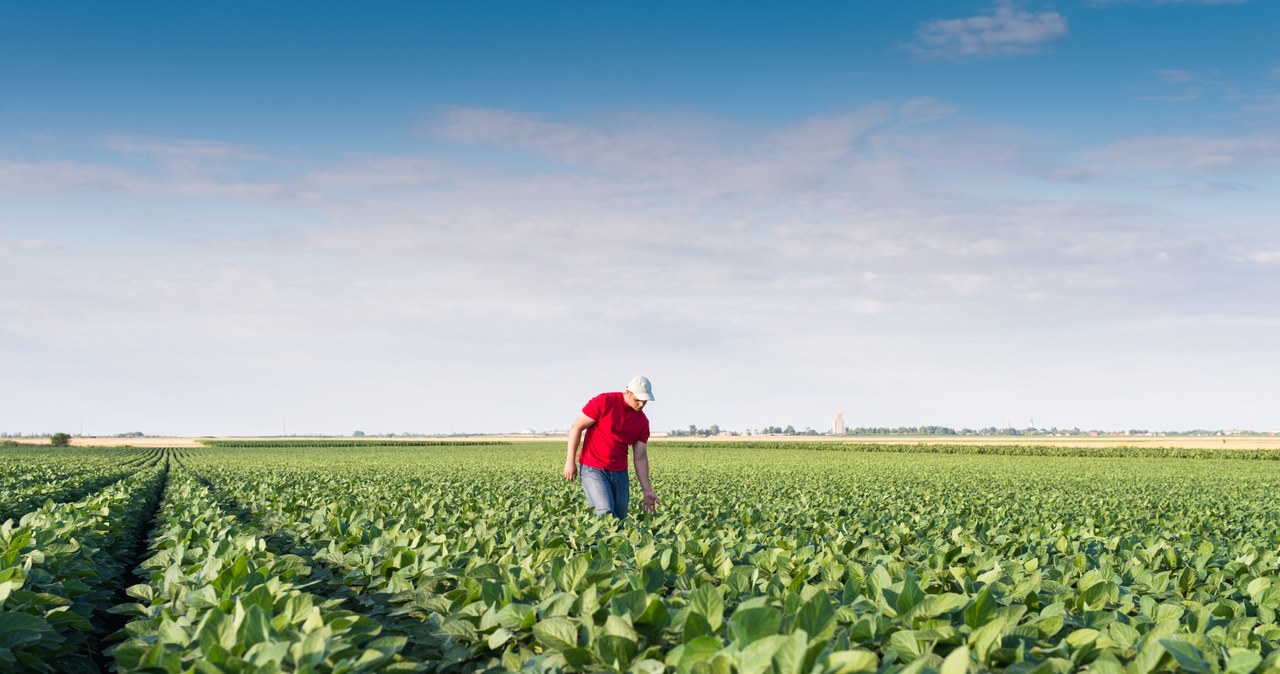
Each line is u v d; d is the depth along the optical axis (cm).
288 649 438
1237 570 791
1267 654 498
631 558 769
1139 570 734
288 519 1298
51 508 1278
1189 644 423
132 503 1577
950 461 6022
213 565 694
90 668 662
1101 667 426
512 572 664
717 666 385
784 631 446
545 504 1564
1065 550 945
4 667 523
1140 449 7319
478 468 4197
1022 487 2900
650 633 497
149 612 642
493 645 512
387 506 1542
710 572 732
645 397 1242
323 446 11294
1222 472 4488
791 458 6562
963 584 643
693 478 3247
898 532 1098
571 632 489
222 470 3588
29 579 686
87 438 17662
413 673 477
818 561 750
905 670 372
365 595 729
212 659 420
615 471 1297
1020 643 467
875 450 8656
